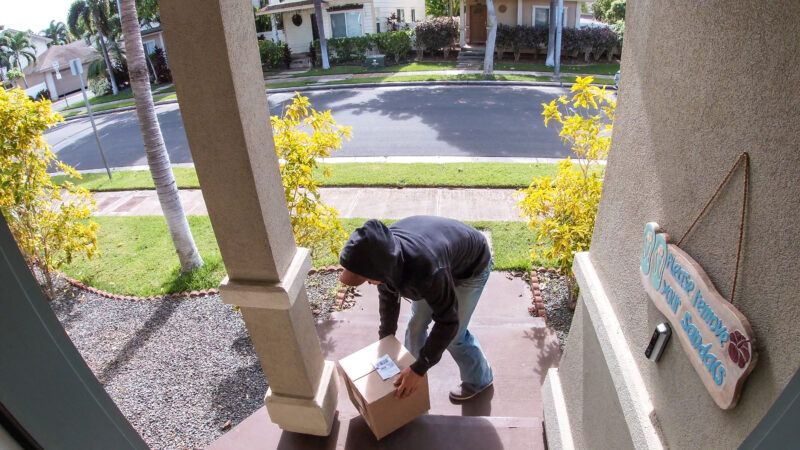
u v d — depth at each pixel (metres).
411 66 19.89
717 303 1.08
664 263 1.36
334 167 8.63
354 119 12.31
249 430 2.46
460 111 12.56
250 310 1.93
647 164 1.55
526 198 4.28
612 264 1.86
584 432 2.01
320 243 5.27
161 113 15.92
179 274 5.52
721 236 1.12
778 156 0.92
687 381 1.26
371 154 9.56
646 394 1.51
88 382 0.85
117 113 18.33
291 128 4.21
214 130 1.54
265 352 2.07
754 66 1.00
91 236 5.34
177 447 3.25
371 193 7.45
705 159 1.19
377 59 20.14
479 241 2.37
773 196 0.94
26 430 0.75
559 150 9.32
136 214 7.64
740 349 1.00
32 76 28.98
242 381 3.84
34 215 4.98
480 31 22.70
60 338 0.78
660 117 1.45
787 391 0.71
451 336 2.06
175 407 3.61
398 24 25.39
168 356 4.19
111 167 10.88
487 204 6.83
